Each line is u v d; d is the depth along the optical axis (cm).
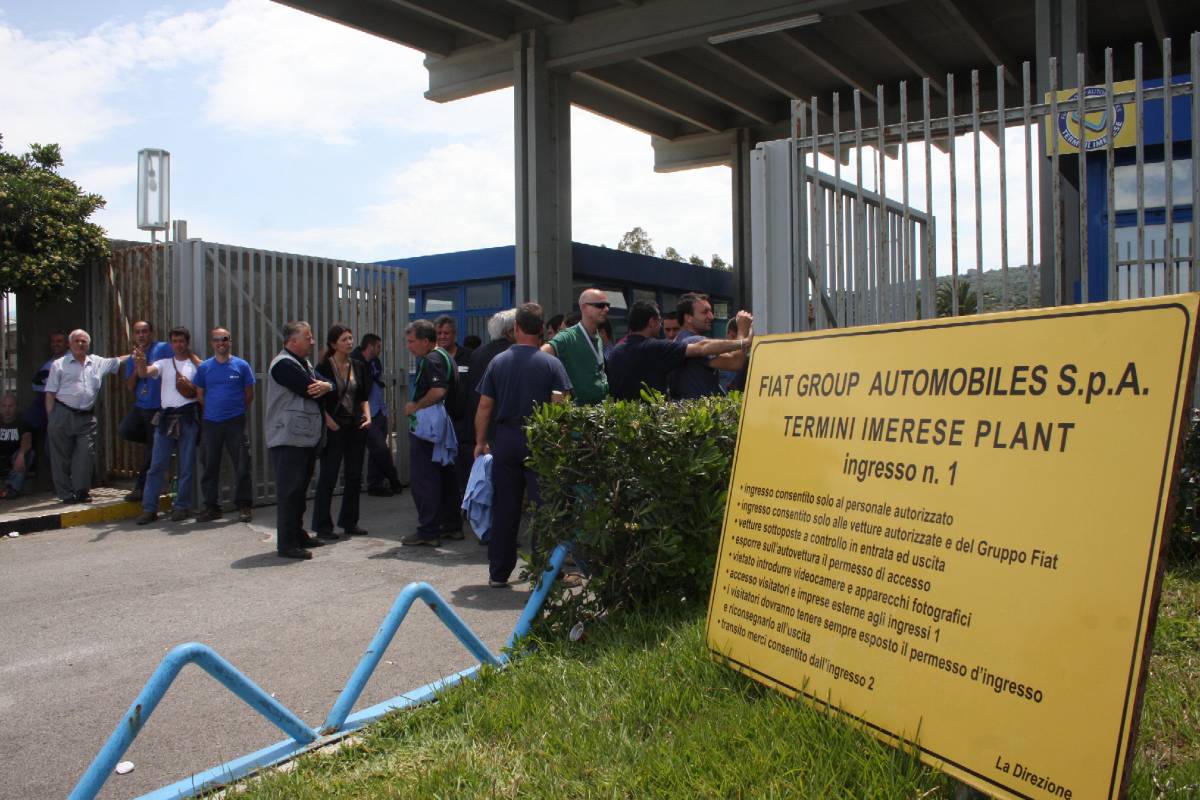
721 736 310
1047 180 868
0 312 1106
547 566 457
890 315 708
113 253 1144
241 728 401
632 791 286
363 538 850
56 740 397
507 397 618
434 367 793
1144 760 280
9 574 724
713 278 2436
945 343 291
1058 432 252
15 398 1100
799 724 304
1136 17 1695
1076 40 1165
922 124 584
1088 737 227
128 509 985
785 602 331
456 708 366
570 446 461
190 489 960
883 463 302
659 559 457
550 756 314
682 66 2022
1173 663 359
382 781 305
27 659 510
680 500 465
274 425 760
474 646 400
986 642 256
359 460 873
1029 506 254
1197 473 509
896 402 303
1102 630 230
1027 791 238
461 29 1797
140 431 988
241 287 1052
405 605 373
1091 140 596
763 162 661
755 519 353
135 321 1106
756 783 281
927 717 269
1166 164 520
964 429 278
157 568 734
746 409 369
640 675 370
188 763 367
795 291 650
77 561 767
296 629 552
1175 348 230
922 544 282
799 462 337
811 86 2114
